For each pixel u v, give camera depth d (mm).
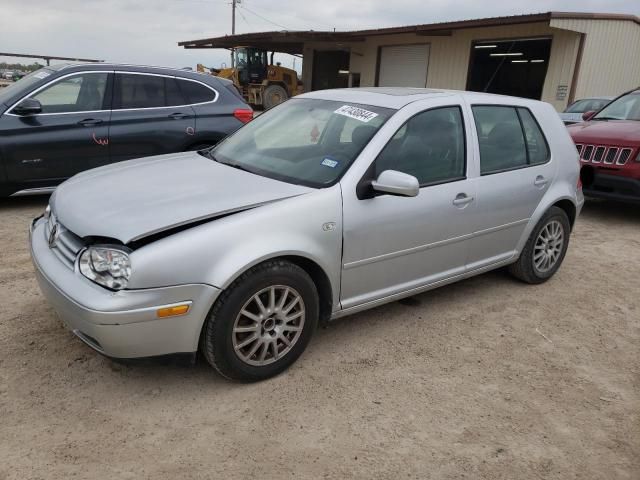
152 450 2588
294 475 2479
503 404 3102
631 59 17625
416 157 3682
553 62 16781
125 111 6625
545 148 4703
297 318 3205
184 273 2711
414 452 2672
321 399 3041
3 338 3461
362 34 21906
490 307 4379
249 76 26172
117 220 2826
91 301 2637
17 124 6023
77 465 2467
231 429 2760
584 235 6699
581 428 2936
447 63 19922
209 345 2908
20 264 4707
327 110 3982
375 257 3484
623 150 6879
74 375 3125
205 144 7191
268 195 3133
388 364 3439
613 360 3678
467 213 3971
